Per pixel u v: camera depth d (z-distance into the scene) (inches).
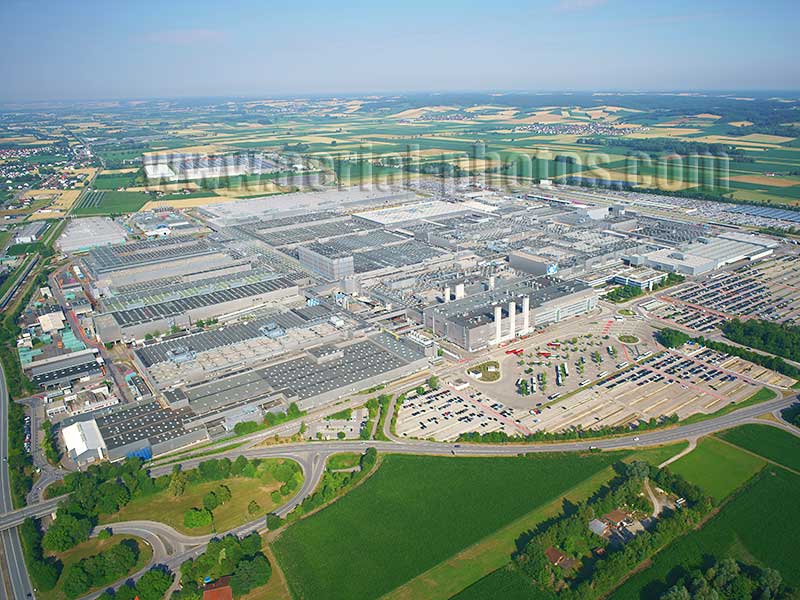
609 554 6673.2
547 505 7504.9
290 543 7017.7
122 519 7568.9
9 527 7504.9
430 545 6924.2
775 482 7795.3
